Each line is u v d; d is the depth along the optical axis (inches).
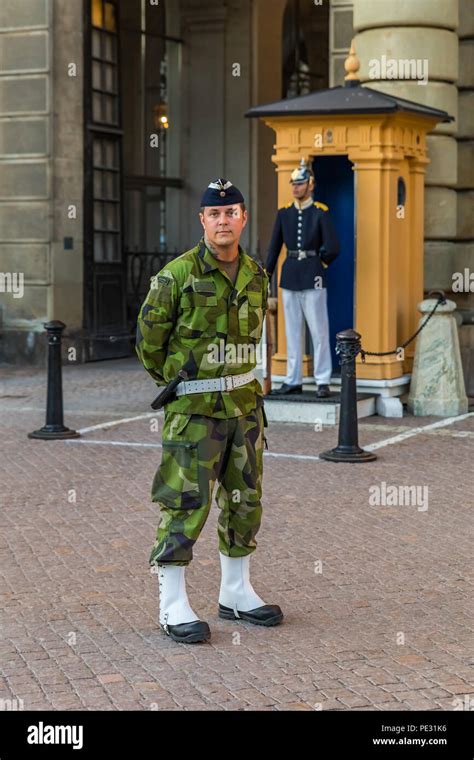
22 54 717.3
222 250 243.1
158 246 911.7
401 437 472.7
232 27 908.6
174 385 244.5
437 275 594.6
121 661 236.1
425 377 526.0
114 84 762.8
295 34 966.4
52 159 714.2
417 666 232.8
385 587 284.2
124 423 515.5
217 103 914.7
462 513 354.6
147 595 279.1
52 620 261.3
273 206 934.4
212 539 328.2
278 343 539.5
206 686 222.5
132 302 828.0
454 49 584.4
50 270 719.1
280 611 258.4
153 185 900.0
